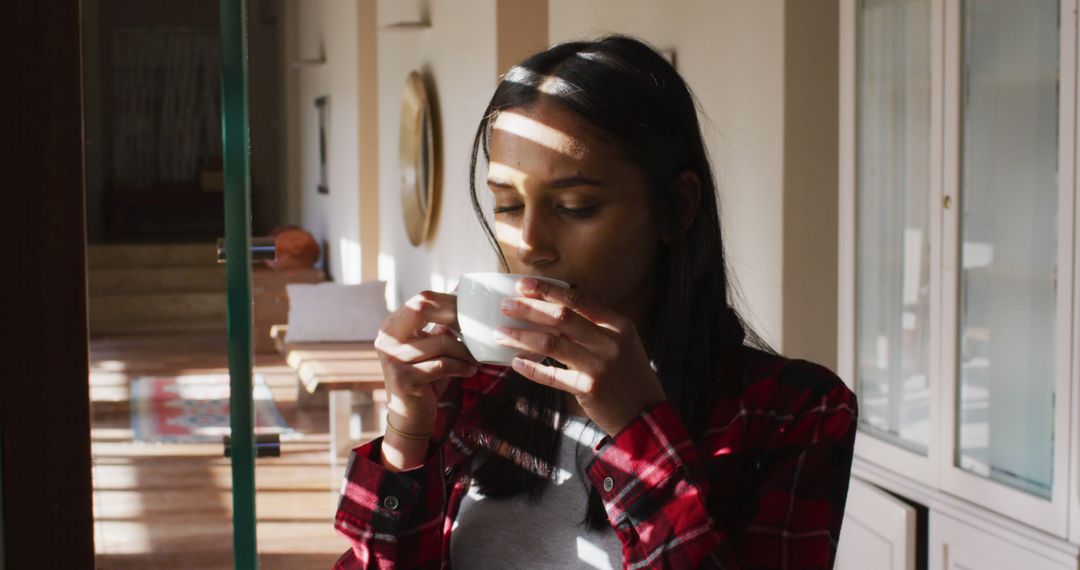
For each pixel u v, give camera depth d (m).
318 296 7.40
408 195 7.84
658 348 1.01
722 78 3.72
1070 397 2.28
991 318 2.55
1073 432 2.27
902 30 2.87
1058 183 2.30
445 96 6.84
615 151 0.94
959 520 2.60
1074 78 2.23
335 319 7.32
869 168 3.04
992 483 2.53
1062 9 2.26
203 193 13.30
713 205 1.02
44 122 0.75
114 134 13.31
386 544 1.02
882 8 2.96
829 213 3.34
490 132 1.05
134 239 13.17
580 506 1.01
